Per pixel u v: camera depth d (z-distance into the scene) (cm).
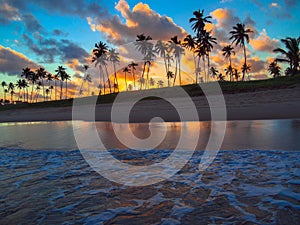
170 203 246
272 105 1366
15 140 732
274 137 564
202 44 3662
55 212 236
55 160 457
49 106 4128
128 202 254
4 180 342
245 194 259
